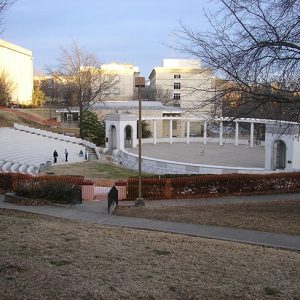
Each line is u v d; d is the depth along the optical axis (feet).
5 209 57.62
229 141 186.29
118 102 235.81
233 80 47.01
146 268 27.12
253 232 44.39
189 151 159.12
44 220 48.37
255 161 132.57
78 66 217.97
